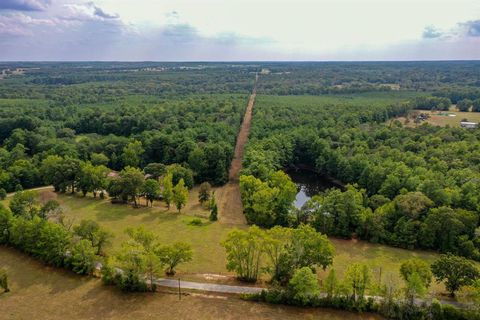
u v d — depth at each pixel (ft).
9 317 214.69
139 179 374.02
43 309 221.46
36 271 257.55
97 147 520.01
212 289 238.07
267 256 269.44
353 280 220.02
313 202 335.26
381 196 343.05
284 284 239.09
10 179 410.72
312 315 217.77
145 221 338.75
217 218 351.25
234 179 477.36
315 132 563.48
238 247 238.27
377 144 521.65
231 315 216.95
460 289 222.48
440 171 399.65
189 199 410.72
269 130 591.37
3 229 286.25
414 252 290.35
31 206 315.58
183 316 215.92
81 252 253.24
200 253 281.95
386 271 260.21
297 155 546.67
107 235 274.77
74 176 402.11
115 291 237.45
